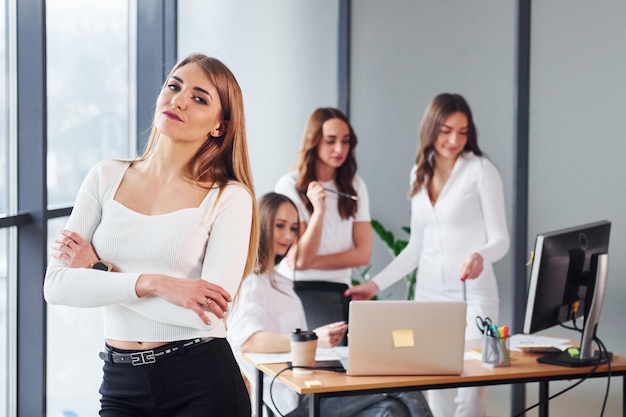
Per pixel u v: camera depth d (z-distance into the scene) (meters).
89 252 2.59
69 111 4.68
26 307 4.16
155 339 2.57
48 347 4.50
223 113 2.74
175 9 5.59
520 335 4.40
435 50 5.75
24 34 4.10
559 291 3.80
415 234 5.18
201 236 2.64
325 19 5.78
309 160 5.02
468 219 4.97
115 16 5.21
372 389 3.45
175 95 2.67
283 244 4.11
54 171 4.53
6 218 3.92
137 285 2.47
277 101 5.80
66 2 4.64
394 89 5.80
